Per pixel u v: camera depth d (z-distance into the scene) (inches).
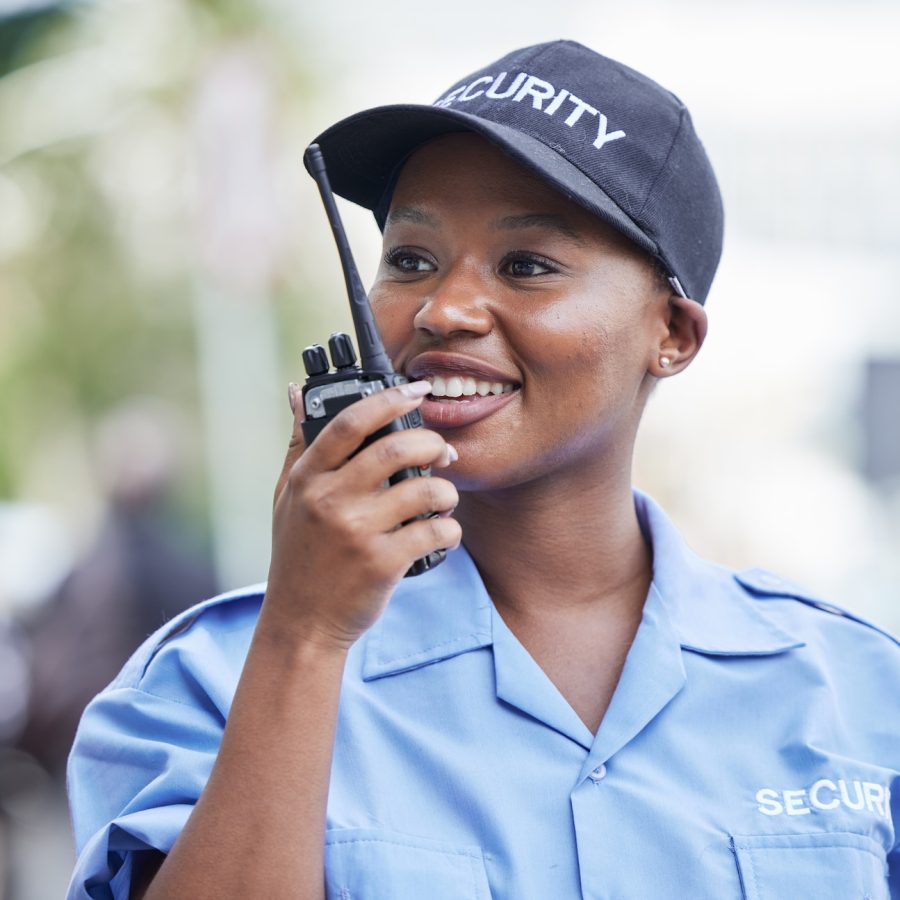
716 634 100.9
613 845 89.7
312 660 79.8
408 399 79.1
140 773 92.1
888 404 334.0
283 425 458.3
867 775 96.4
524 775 91.4
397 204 95.9
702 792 93.4
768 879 90.7
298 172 474.6
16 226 581.0
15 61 504.7
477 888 87.5
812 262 315.0
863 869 92.4
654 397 109.7
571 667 99.5
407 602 98.7
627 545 103.9
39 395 612.7
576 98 94.7
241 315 426.6
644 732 95.1
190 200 510.3
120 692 95.3
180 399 589.0
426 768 91.4
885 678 103.7
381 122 93.3
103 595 296.4
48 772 290.7
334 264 488.4
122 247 577.3
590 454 98.0
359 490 78.0
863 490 336.5
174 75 497.0
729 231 311.3
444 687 94.8
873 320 322.3
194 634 97.8
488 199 91.7
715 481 340.5
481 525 100.5
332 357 83.7
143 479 304.5
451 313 89.2
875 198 306.0
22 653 295.1
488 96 95.0
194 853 79.2
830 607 108.6
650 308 97.1
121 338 594.2
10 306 597.3
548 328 90.0
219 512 436.5
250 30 475.2
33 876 274.8
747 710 97.7
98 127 524.4
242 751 79.7
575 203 91.8
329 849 87.3
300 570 79.0
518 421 91.1
